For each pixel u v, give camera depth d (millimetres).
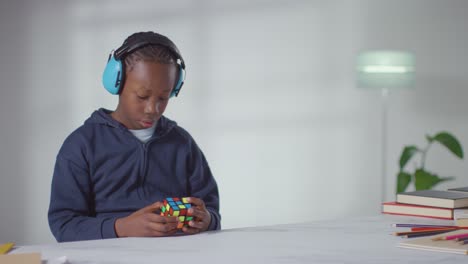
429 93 4379
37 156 4160
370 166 4402
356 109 4363
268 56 4281
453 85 4383
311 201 4363
